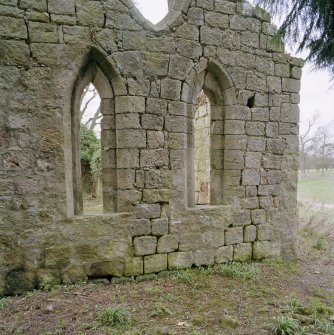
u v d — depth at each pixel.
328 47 3.40
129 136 4.67
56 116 4.34
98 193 11.94
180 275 4.80
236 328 3.43
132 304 3.94
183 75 4.96
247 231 5.56
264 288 4.61
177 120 4.96
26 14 4.16
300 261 6.24
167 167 4.92
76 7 4.38
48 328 3.36
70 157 4.57
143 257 4.82
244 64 5.43
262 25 5.56
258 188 5.65
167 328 3.33
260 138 5.63
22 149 4.22
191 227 5.10
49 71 4.29
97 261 4.59
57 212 4.39
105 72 4.73
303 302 4.19
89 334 3.23
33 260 4.29
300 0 3.26
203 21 5.09
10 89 4.14
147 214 4.81
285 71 5.82
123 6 4.62
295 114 5.97
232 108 5.39
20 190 4.23
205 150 7.64
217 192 5.63
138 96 4.70
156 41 4.79
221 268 5.07
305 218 10.49
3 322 3.48
